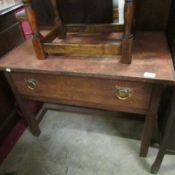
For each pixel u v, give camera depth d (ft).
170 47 2.85
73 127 4.28
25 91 3.28
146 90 2.49
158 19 3.22
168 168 3.30
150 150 3.60
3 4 4.25
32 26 2.66
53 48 2.79
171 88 2.71
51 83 2.93
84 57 2.81
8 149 3.96
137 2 3.09
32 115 3.86
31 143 4.04
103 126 4.22
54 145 3.94
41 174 3.46
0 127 4.02
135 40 3.08
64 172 3.45
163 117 3.18
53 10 3.33
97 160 3.57
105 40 3.09
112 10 3.31
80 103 3.08
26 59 3.00
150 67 2.46
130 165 3.41
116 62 2.63
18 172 3.54
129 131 4.03
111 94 2.71
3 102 4.07
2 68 2.92
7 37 4.00
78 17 3.53
